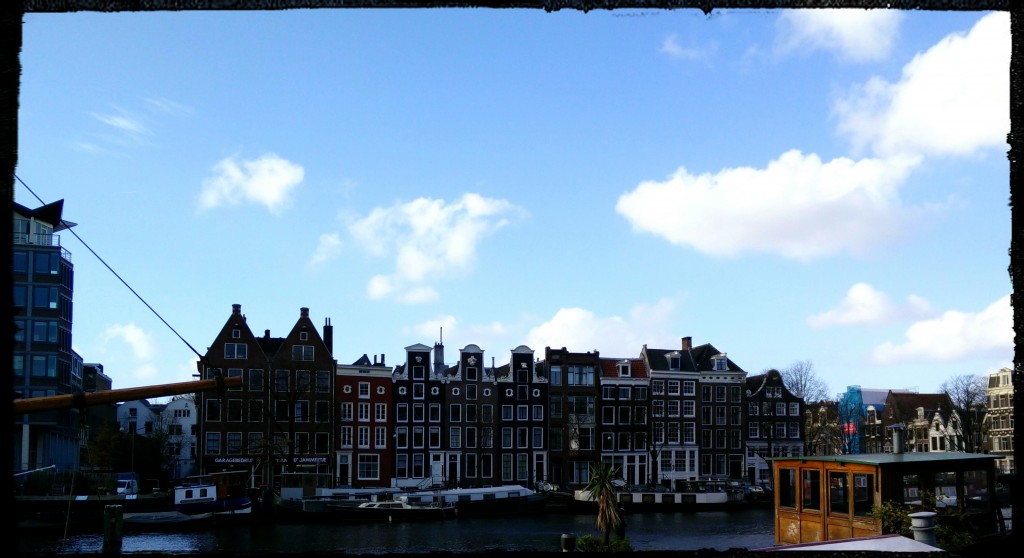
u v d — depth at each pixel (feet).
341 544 164.14
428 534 180.45
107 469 234.58
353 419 249.96
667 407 288.51
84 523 170.60
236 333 238.68
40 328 194.29
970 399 300.61
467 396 265.34
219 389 40.96
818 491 61.93
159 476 271.08
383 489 210.18
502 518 210.38
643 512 229.04
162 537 169.78
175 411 380.58
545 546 162.40
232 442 233.55
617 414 282.15
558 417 275.80
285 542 165.48
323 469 242.58
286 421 240.12
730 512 231.09
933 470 57.57
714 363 298.15
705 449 290.15
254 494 197.26
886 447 376.68
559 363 279.08
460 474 260.42
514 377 272.10
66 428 213.25
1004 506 58.85
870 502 57.52
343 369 250.57
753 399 300.20
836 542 21.74
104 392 37.88
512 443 268.62
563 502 224.74
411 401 258.57
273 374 240.53
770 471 295.28
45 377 193.26
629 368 286.66
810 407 332.80
